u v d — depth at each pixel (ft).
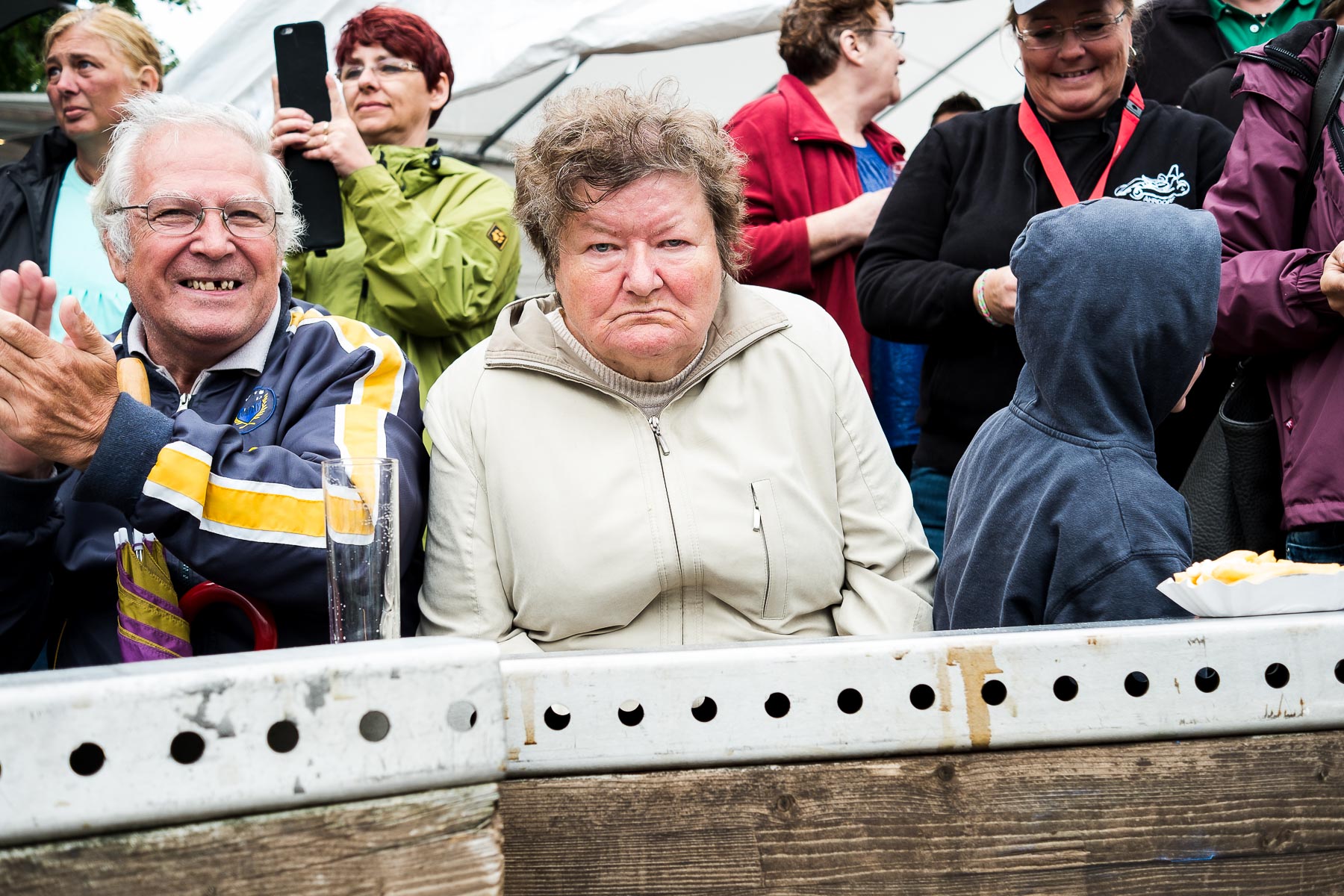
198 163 6.23
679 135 5.87
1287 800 3.52
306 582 5.49
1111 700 3.46
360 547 4.39
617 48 13.76
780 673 3.36
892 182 11.24
